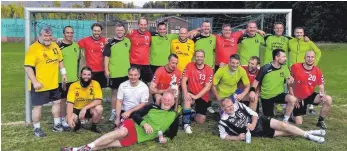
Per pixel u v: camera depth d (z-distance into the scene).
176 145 5.10
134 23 8.13
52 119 6.72
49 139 5.45
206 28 6.90
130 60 6.84
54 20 7.92
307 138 5.36
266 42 7.24
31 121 6.45
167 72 5.98
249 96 6.09
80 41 6.58
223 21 10.22
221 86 6.20
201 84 6.09
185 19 9.16
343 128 6.09
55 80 5.70
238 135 5.30
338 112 7.27
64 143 5.24
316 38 28.52
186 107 5.77
